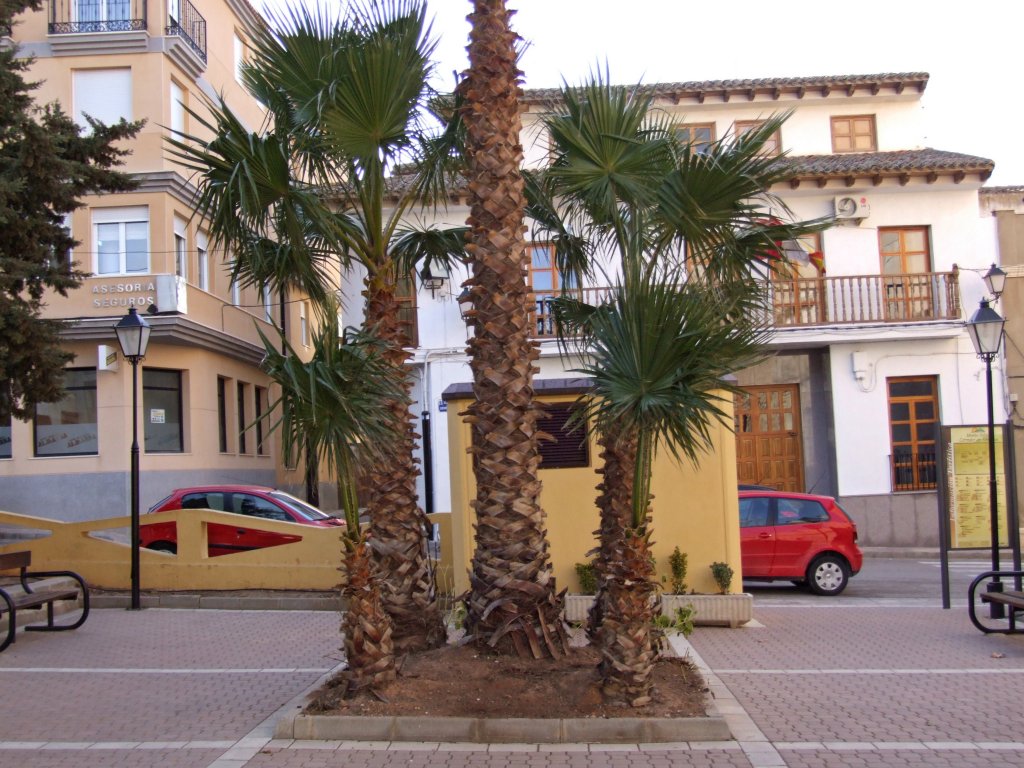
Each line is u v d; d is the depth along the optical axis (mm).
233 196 7754
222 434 26891
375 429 6848
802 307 23703
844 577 15039
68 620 12070
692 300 6547
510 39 7891
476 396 7691
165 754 6320
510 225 7695
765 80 25422
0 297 12633
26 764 6145
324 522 15781
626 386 6484
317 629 11336
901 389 23828
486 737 6449
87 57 22984
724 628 11227
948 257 23969
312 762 6074
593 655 7660
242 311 27484
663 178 8227
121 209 22922
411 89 8211
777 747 6316
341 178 8703
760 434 24359
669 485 11672
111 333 22406
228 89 27984
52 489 22375
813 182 23734
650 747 6305
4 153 13367
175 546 14680
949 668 8883
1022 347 23688
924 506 23406
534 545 7570
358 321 23531
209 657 9695
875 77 25375
